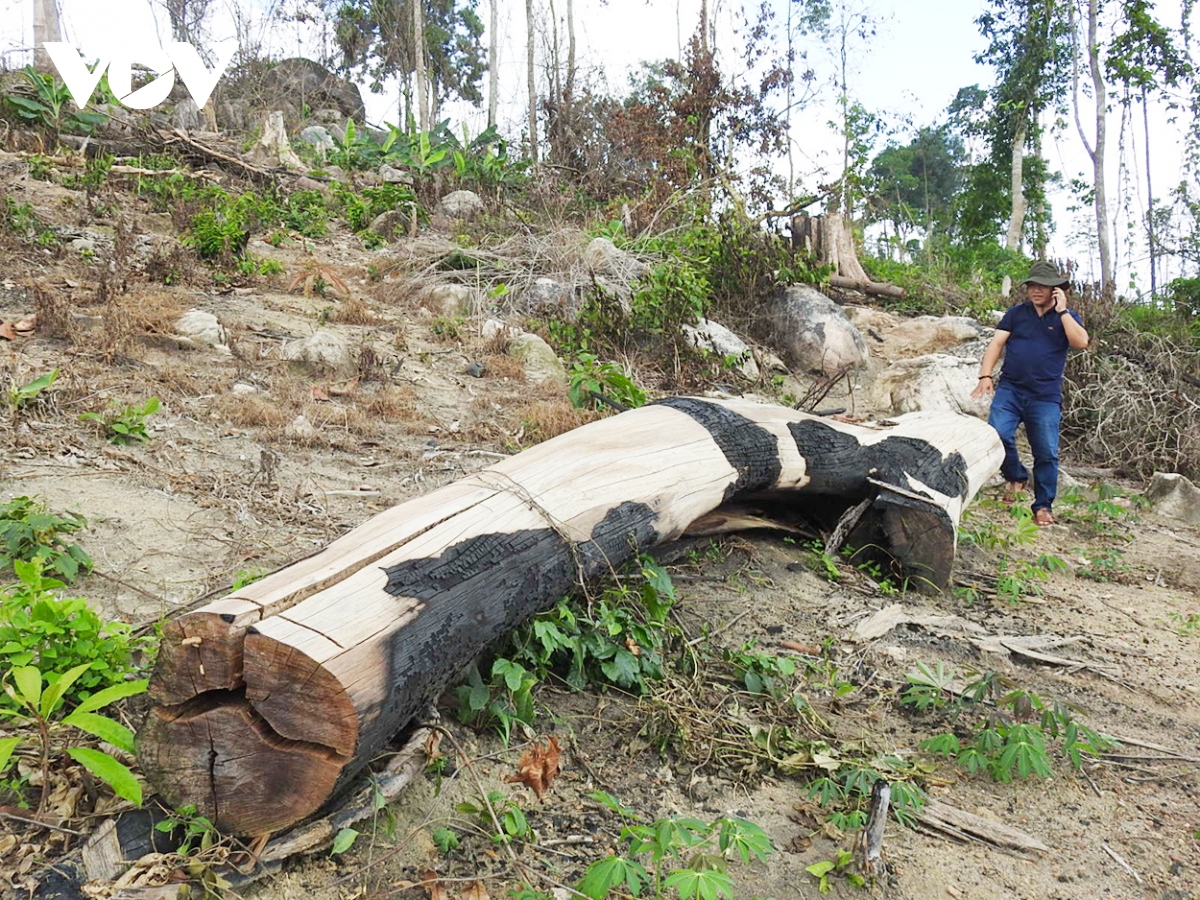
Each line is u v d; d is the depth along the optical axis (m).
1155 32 20.31
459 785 2.69
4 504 3.77
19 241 7.53
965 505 5.08
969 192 24.03
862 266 12.48
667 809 2.78
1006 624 4.44
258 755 2.31
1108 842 2.88
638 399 5.77
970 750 3.17
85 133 11.68
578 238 9.45
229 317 7.09
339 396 6.03
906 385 8.20
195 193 10.00
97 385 5.25
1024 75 21.80
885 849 2.72
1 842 2.25
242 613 2.28
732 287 9.75
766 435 4.41
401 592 2.56
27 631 2.72
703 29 18.69
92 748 2.55
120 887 2.14
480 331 7.88
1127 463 7.87
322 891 2.29
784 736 3.16
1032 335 5.88
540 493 3.26
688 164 11.68
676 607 4.00
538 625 3.09
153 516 4.02
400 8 28.08
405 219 11.27
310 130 17.53
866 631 4.07
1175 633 4.54
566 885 2.38
